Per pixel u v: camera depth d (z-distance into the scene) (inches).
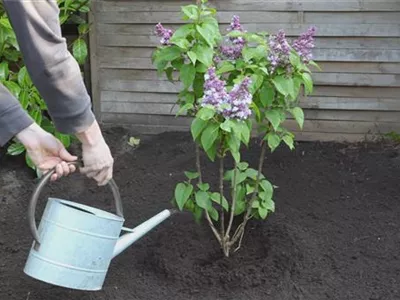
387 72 160.4
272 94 108.5
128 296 112.0
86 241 97.3
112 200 140.4
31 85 142.3
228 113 100.3
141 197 141.3
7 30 139.2
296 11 159.6
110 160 88.4
